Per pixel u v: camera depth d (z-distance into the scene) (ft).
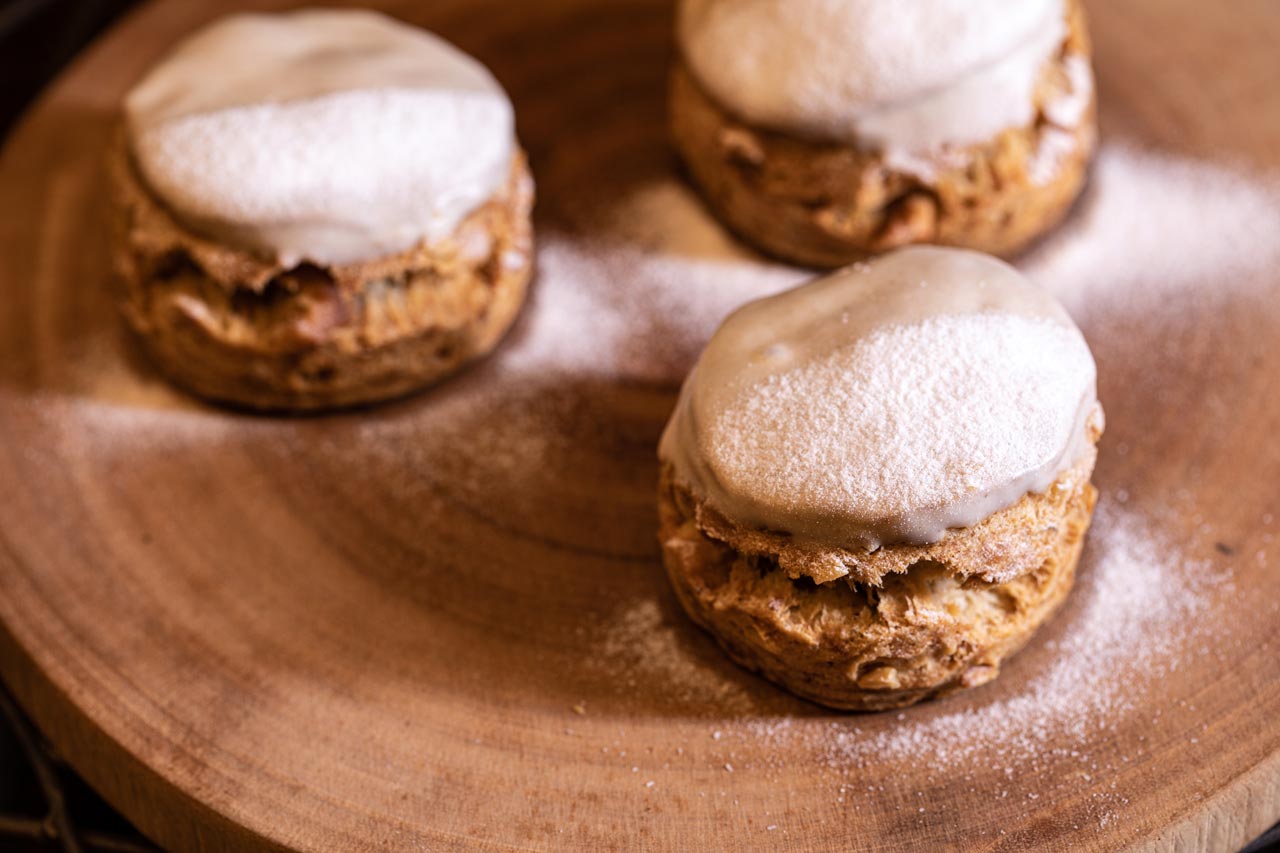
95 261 1.38
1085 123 1.36
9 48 1.65
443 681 1.20
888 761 1.16
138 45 1.49
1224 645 1.19
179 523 1.27
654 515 1.27
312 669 1.20
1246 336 1.32
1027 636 1.18
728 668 1.20
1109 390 1.30
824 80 1.30
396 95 1.30
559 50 1.49
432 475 1.29
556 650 1.21
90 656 1.21
